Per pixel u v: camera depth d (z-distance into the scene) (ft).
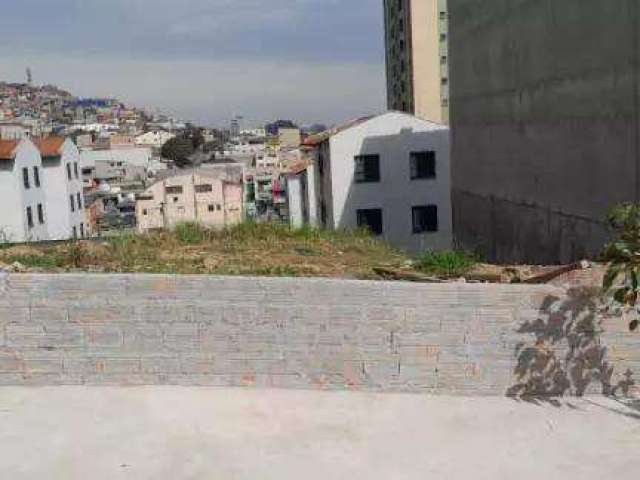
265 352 18.52
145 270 24.34
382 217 95.30
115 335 18.58
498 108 54.08
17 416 16.98
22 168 117.29
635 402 17.83
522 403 17.83
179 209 182.19
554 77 42.39
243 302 18.40
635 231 16.76
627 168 33.24
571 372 18.16
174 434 16.19
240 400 17.90
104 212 207.72
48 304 18.49
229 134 594.65
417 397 18.16
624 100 33.37
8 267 23.34
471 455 15.35
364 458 15.21
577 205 39.37
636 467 14.76
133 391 18.39
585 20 37.70
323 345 18.42
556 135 42.32
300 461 15.07
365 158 94.68
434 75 145.28
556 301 17.94
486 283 18.85
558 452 15.44
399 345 18.29
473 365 18.22
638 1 31.71
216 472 14.61
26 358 18.63
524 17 47.67
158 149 408.67
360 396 18.20
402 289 18.12
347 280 18.37
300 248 31.42
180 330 18.53
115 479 14.32
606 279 16.60
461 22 64.59
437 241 95.81
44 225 126.31
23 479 14.28
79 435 16.12
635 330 17.90
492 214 56.39
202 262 26.20
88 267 24.61
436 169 95.25
